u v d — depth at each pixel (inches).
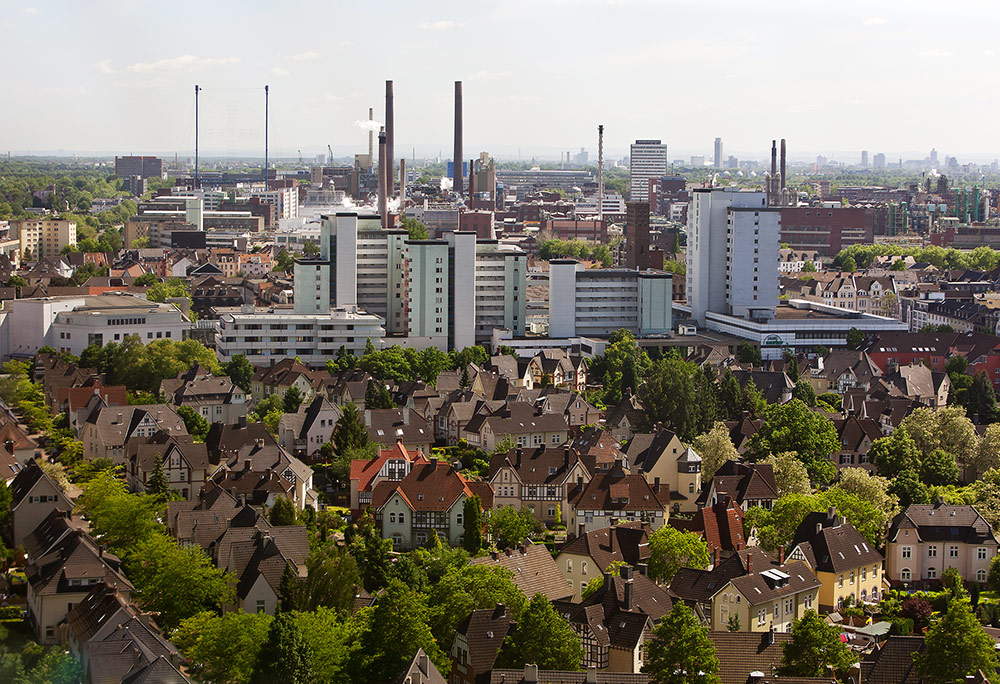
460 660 7234.3
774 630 7460.6
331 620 7175.2
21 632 7711.6
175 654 6968.5
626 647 7293.3
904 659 7047.2
